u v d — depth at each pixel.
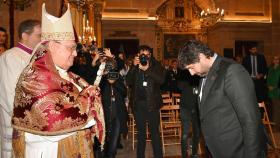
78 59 4.73
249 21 17.59
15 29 6.57
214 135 2.81
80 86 2.72
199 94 3.01
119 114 5.53
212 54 2.81
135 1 17.50
